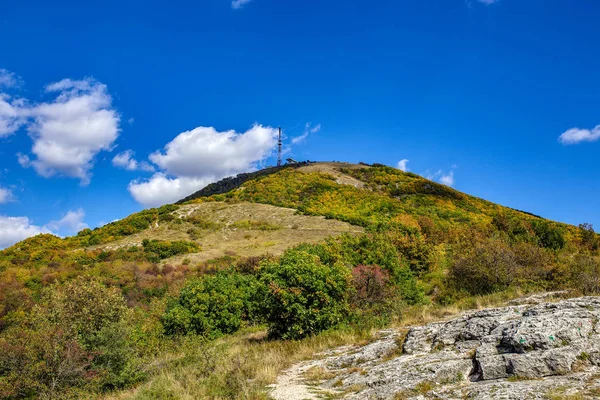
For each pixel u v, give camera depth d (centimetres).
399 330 1165
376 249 2450
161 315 2272
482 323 910
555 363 650
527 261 2053
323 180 10556
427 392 669
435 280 2417
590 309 855
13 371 1317
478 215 8356
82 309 2055
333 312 1512
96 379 1336
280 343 1437
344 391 772
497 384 631
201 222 7688
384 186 10588
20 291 3931
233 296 2261
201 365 1162
